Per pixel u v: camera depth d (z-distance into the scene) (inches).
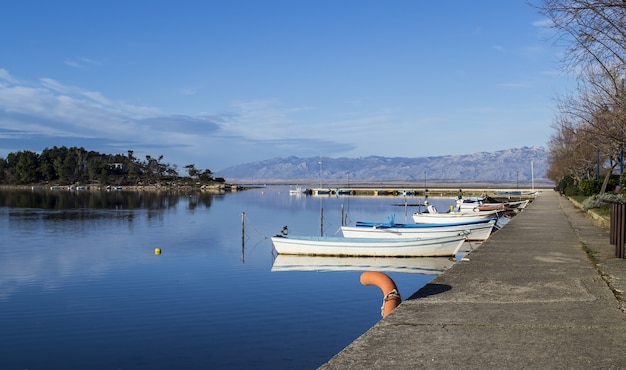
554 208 1715.1
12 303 768.9
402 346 252.4
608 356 235.9
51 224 2139.5
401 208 3442.4
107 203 3841.0
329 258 1213.1
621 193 1508.4
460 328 284.2
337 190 5930.1
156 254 1299.2
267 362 519.5
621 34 467.8
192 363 518.3
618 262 526.0
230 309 724.0
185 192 6850.4
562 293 376.5
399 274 1019.9
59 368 510.6
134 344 577.6
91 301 779.4
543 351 243.6
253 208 3408.0
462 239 1174.3
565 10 478.0
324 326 639.8
